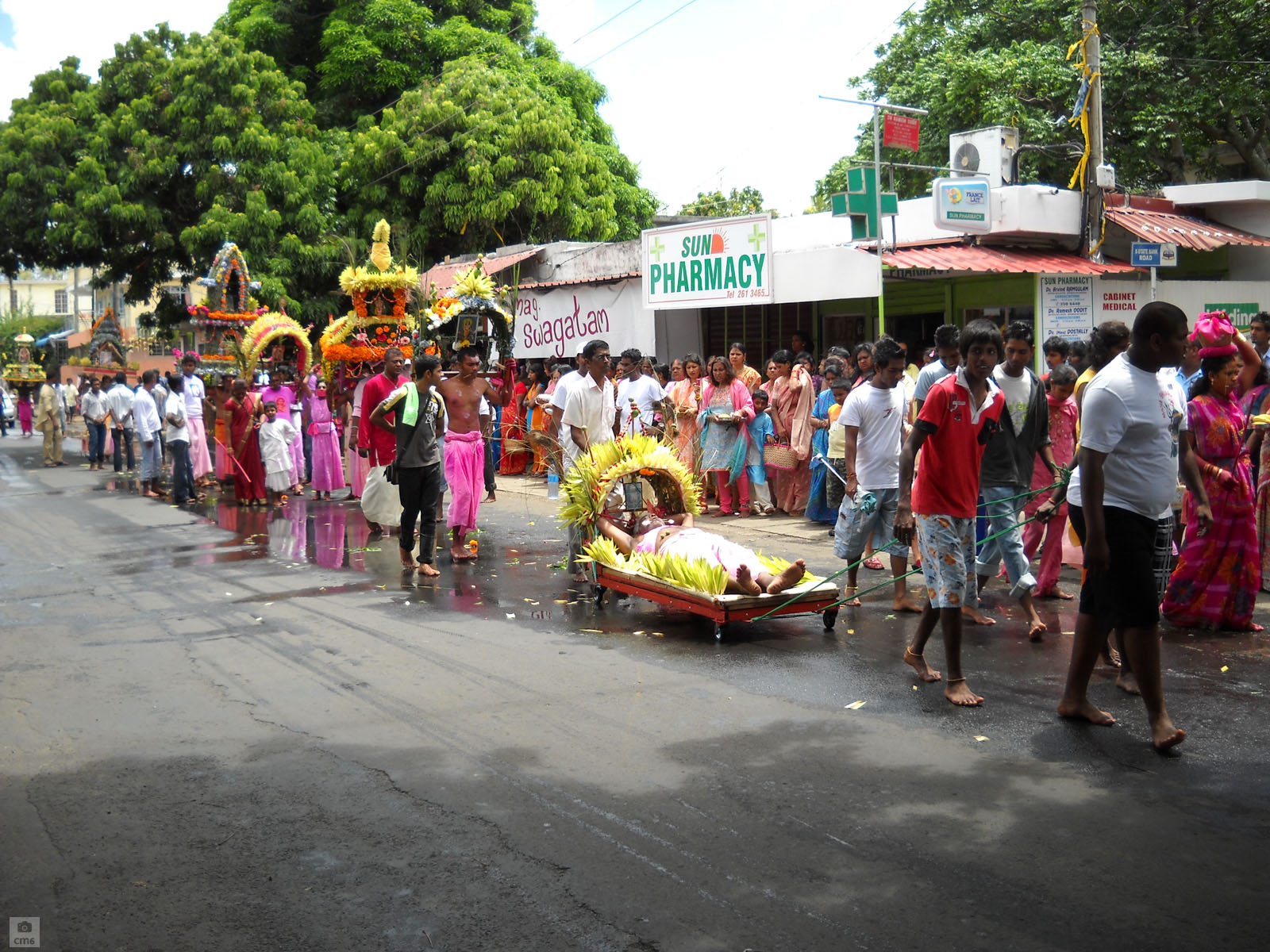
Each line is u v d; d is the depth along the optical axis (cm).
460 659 691
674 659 685
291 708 595
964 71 2062
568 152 2753
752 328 1798
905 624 777
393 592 916
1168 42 2095
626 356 1345
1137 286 1471
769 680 636
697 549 782
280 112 2803
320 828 438
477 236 2764
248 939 354
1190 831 423
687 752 518
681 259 1581
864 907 368
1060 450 845
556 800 463
